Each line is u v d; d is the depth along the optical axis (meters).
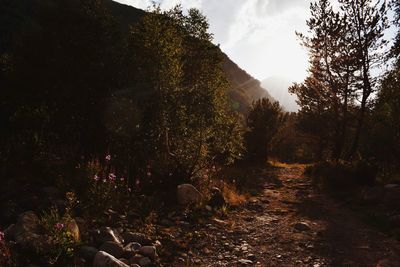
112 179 8.90
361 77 22.20
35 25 13.00
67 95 11.17
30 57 11.30
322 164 20.73
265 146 31.27
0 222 6.95
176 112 12.39
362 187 14.63
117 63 12.16
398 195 11.54
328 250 8.09
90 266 5.98
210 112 12.57
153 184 11.52
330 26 22.58
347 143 28.81
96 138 11.84
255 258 7.58
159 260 6.86
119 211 8.96
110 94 12.15
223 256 7.58
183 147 12.66
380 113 20.89
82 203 8.20
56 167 10.42
